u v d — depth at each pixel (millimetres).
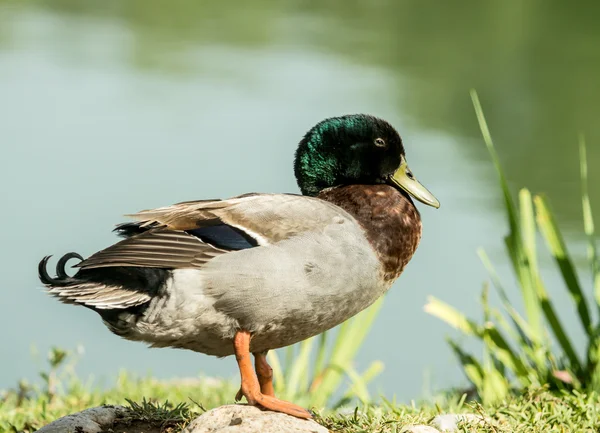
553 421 8297
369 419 7816
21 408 9789
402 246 8047
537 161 19141
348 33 30688
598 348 9867
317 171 8789
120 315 7344
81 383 11039
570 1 37062
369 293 7746
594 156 19422
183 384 11734
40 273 7285
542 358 10047
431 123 21172
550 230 10516
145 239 7219
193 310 7176
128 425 7758
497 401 9422
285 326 7438
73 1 36438
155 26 31516
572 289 10328
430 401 10422
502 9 35656
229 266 7172
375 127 8656
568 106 22828
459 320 10523
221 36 29719
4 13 33156
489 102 22859
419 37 30328
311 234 7410
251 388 7285
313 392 10883
